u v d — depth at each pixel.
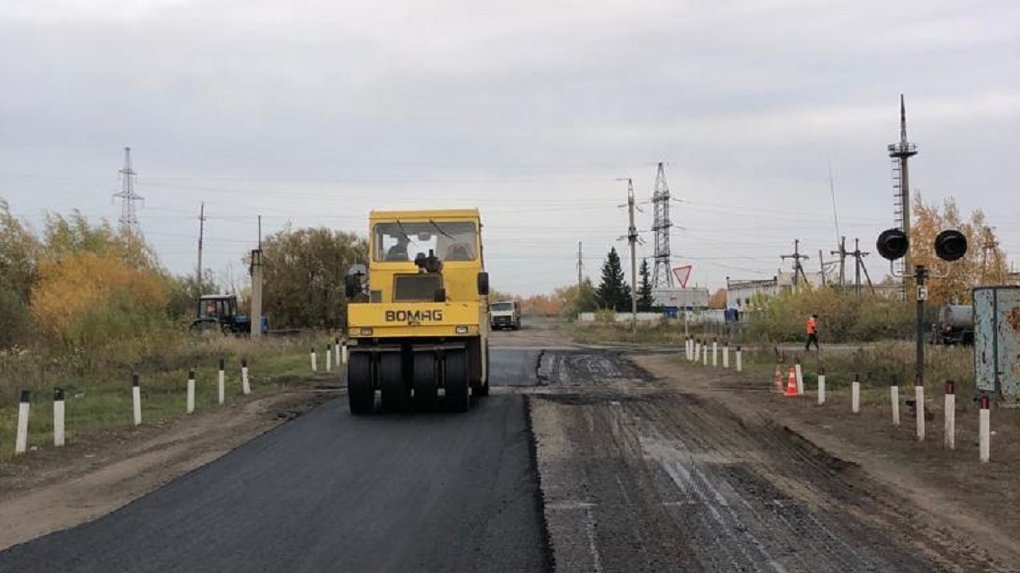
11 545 8.32
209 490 10.70
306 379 27.02
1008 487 10.62
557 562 7.55
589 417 17.08
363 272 19.27
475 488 10.62
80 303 31.66
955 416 15.83
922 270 14.71
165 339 31.69
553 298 165.00
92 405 19.88
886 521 9.01
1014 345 17.05
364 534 8.54
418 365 17.67
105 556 7.86
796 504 9.77
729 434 14.96
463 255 19.28
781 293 54.50
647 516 9.19
